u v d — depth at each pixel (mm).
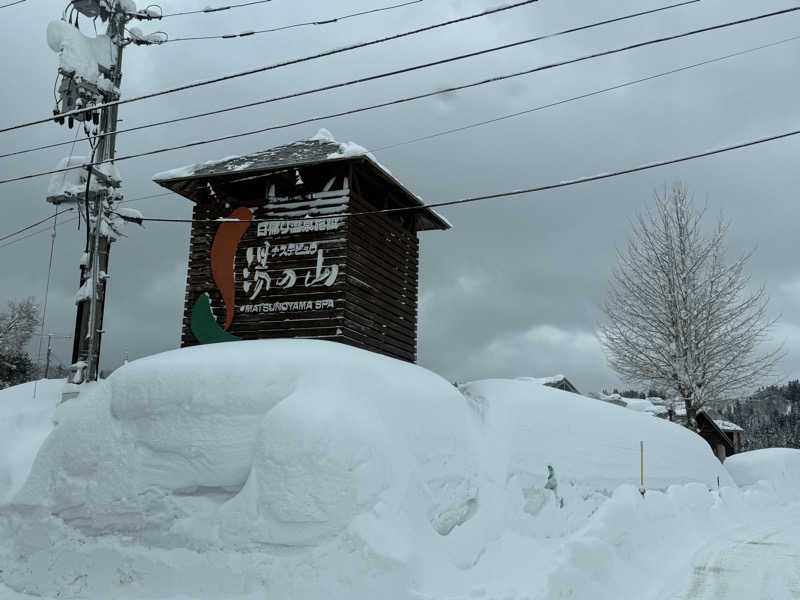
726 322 27922
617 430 16016
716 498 18062
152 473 8719
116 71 15750
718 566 10992
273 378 8797
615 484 14023
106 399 9578
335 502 7496
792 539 14359
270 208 14562
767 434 78500
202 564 7750
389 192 15672
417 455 9117
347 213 13742
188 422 8766
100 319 15047
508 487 10750
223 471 8391
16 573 8789
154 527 8359
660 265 29109
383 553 7191
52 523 8969
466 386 13555
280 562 7395
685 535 13578
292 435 7867
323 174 14547
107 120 15648
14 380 37125
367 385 9086
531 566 9180
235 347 9711
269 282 14102
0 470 10953
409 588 7137
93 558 8445
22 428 12609
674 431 20656
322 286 13609
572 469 12844
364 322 14086
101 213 15125
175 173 15477
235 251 14586
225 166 15039
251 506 7781
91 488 8938
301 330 13578
